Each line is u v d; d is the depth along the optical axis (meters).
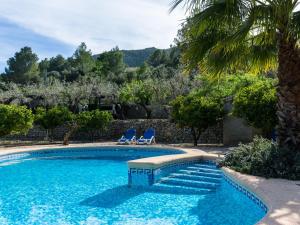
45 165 14.53
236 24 7.80
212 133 21.31
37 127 25.78
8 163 14.83
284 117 8.92
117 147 18.72
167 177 10.48
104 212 7.20
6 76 64.12
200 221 6.48
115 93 31.38
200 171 11.20
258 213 6.60
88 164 14.87
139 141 20.34
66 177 11.56
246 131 18.84
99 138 25.14
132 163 9.96
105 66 57.25
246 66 9.84
